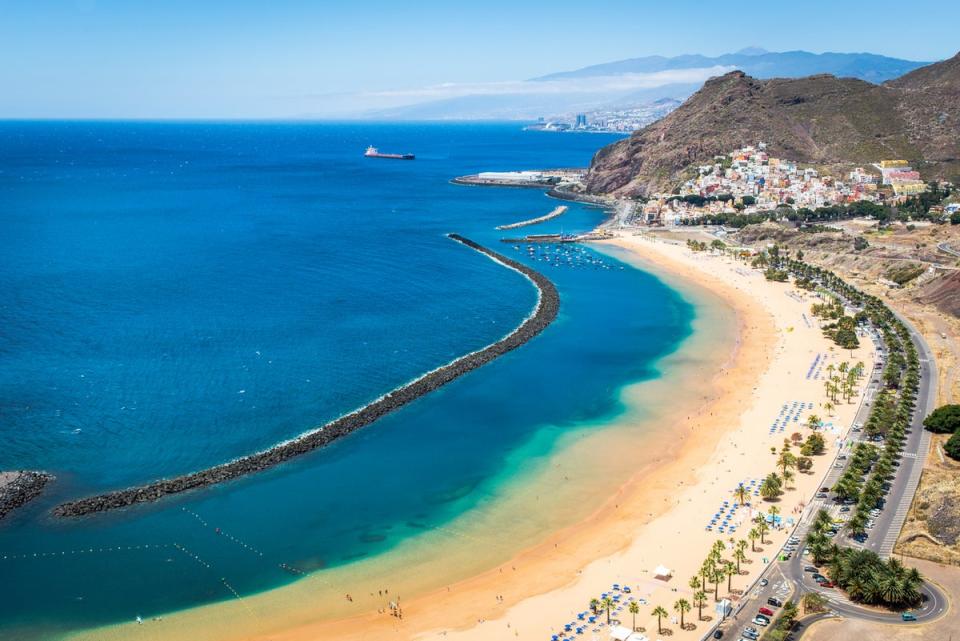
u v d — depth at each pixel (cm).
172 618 10938
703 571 11044
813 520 12838
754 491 13962
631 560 12100
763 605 10750
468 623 10756
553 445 16275
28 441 15912
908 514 12719
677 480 14600
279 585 11706
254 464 15200
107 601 11288
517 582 11675
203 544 12706
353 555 12450
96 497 13875
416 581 11775
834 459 14988
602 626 10544
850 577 10912
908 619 10300
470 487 14588
